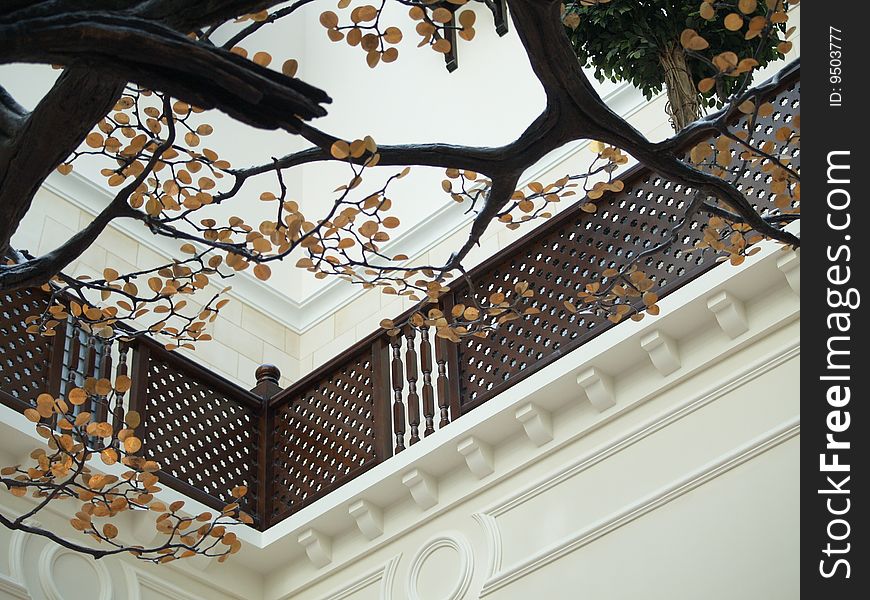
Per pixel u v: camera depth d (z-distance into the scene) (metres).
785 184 4.25
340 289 10.55
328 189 10.80
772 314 6.09
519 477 6.69
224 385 7.77
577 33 6.24
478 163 3.37
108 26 2.25
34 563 6.39
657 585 5.86
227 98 2.35
